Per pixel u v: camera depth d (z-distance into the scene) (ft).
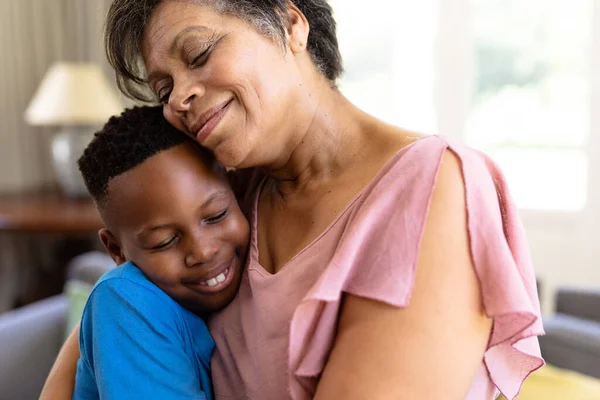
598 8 8.11
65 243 9.64
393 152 2.52
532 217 8.66
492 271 2.21
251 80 2.47
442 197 2.23
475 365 2.23
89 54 9.53
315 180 2.69
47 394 3.10
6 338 5.25
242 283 2.79
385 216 2.29
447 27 8.66
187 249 2.68
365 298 2.24
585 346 5.28
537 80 8.57
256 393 2.53
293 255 2.63
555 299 6.13
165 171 2.63
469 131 8.91
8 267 10.09
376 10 8.91
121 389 2.56
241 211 2.87
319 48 2.72
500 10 8.54
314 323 2.32
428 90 8.97
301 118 2.62
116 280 2.69
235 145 2.54
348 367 2.20
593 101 8.27
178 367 2.61
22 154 9.82
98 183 2.72
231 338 2.74
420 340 2.13
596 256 8.47
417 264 2.18
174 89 2.52
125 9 2.67
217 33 2.46
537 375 4.94
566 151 8.58
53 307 5.78
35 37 9.55
